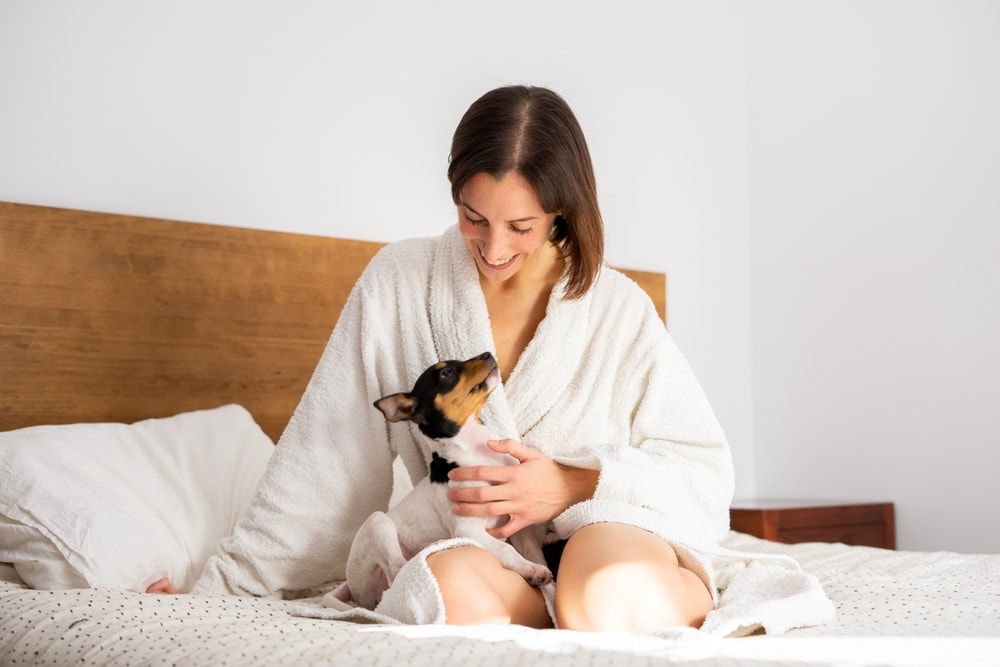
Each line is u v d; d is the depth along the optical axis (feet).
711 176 12.35
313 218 9.19
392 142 9.71
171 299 8.24
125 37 8.33
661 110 11.91
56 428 6.93
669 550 4.73
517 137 4.80
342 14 9.47
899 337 11.06
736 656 3.22
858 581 5.88
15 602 4.71
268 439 7.73
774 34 12.56
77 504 6.09
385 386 5.73
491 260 5.06
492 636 3.71
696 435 5.49
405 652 3.39
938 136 10.79
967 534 10.37
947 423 10.57
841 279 11.67
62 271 7.78
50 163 7.95
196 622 4.19
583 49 11.21
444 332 5.72
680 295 11.94
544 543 5.38
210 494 6.84
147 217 8.27
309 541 5.50
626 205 11.50
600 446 5.24
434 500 5.21
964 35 10.60
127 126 8.29
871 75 11.48
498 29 10.52
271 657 3.47
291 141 9.11
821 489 11.76
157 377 8.14
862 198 11.50
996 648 3.43
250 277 8.64
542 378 5.53
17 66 7.86
